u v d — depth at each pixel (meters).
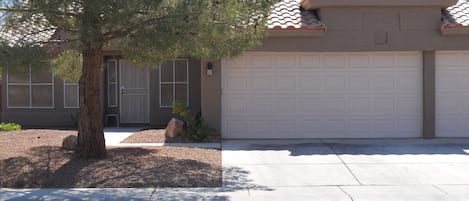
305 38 15.01
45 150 12.20
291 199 8.96
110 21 9.58
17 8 9.96
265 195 9.21
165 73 18.53
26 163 10.96
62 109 18.73
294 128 15.38
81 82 11.36
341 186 9.92
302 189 9.68
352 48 15.08
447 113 15.52
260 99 15.37
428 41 15.16
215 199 8.93
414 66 15.45
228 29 10.15
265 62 15.37
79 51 11.25
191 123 14.90
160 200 8.87
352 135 15.41
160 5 9.52
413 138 15.39
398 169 11.30
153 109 18.53
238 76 15.34
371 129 15.44
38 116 18.73
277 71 15.38
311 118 15.39
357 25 15.07
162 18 9.68
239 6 10.12
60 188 9.73
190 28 9.38
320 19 15.23
